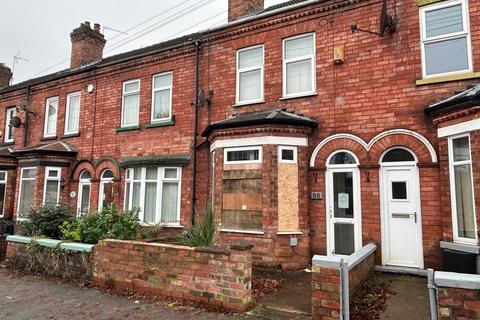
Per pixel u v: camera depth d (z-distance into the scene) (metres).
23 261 8.18
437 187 7.36
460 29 7.67
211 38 11.13
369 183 8.07
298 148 8.74
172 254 6.09
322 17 9.29
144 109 12.34
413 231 7.56
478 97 6.16
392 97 8.10
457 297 3.74
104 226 7.77
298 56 9.63
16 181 14.53
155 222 10.97
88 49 16.97
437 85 7.66
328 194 8.55
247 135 8.92
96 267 6.98
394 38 8.27
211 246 5.94
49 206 9.60
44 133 15.29
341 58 8.77
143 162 11.69
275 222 8.34
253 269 8.11
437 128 7.36
